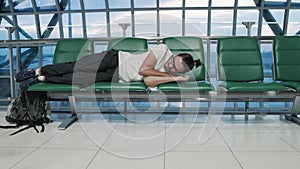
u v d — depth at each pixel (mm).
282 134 2193
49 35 6871
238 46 2781
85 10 7039
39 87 2266
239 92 2314
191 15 7016
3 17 7164
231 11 6945
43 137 2125
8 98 3166
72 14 7090
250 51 2775
